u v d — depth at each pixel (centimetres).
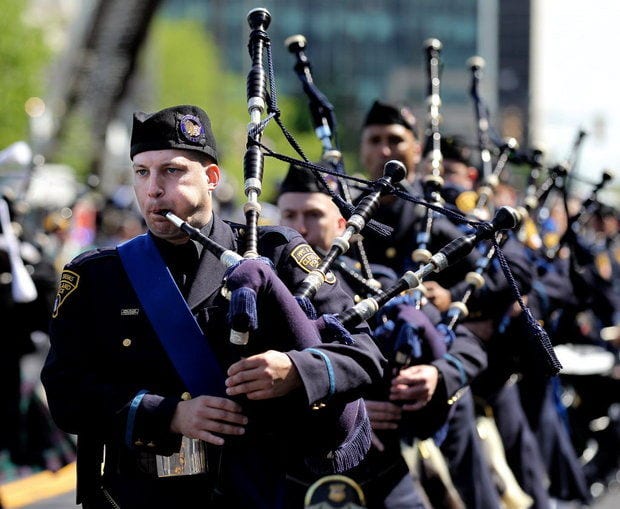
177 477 1051
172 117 1031
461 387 1410
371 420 1355
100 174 6462
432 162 1570
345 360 980
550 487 2023
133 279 1035
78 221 3791
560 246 1836
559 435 2025
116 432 1007
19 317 2098
